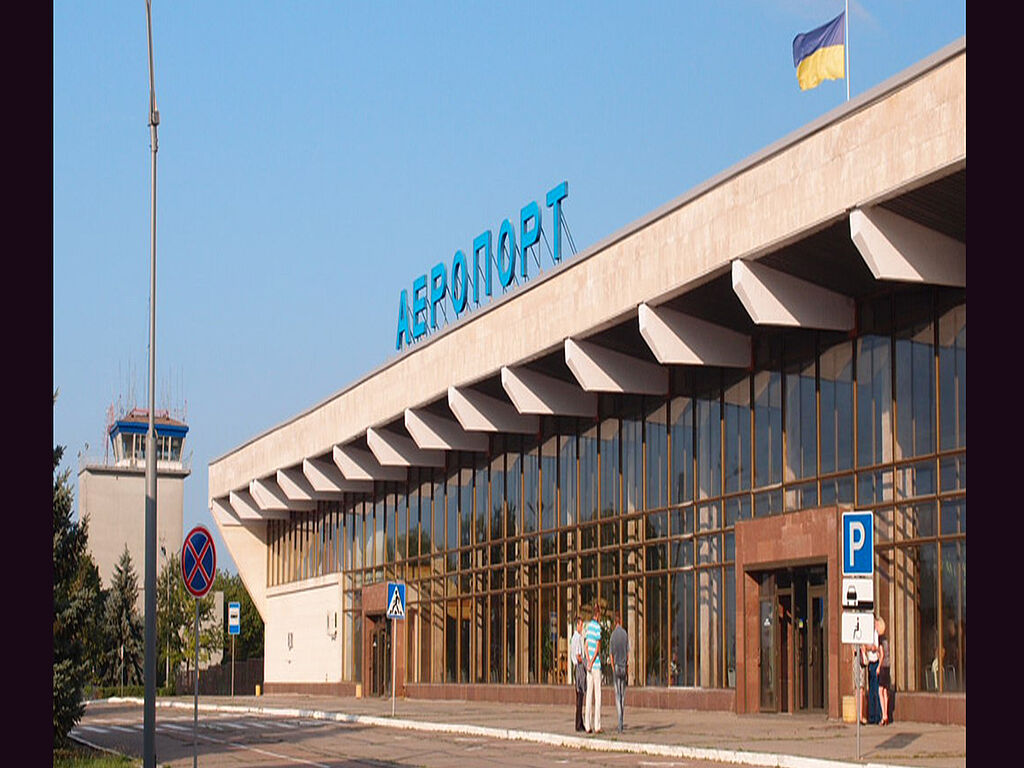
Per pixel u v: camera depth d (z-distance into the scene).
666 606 39.47
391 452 54.03
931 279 27.91
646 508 40.94
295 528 72.81
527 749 27.78
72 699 31.14
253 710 51.28
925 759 21.39
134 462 118.31
